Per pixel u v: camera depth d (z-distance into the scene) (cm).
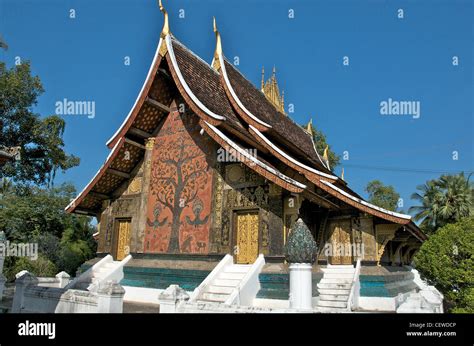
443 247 1310
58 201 2594
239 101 1445
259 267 1069
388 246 1623
